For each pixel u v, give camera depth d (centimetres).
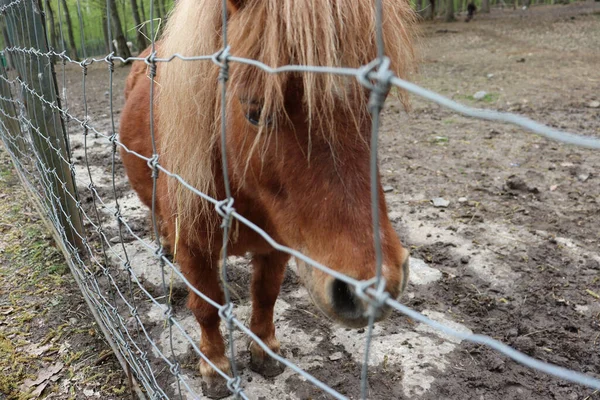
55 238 325
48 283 300
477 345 244
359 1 116
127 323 268
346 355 241
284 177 129
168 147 168
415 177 445
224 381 224
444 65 1084
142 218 382
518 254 319
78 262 283
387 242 120
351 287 116
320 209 120
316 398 216
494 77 895
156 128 208
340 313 121
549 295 278
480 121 608
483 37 1612
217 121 149
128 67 1423
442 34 1764
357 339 251
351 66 113
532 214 370
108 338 231
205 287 208
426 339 249
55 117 279
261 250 203
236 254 209
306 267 132
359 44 114
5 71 492
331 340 251
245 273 313
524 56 1146
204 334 225
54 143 294
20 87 361
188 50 146
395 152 513
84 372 230
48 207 353
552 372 57
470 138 547
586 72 890
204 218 178
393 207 389
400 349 243
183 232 189
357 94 115
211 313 214
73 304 280
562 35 1511
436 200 393
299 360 238
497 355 237
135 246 343
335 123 116
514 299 277
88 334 255
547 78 854
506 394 218
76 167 488
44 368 234
